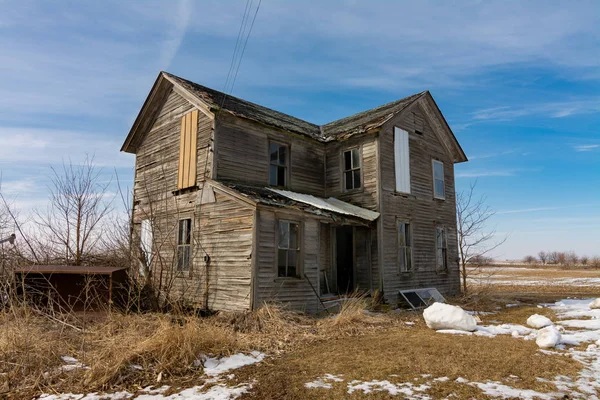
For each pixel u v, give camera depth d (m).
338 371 5.97
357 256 13.98
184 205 12.80
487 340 8.05
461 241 18.11
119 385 5.36
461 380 5.52
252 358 6.70
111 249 13.43
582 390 5.14
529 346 7.50
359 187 14.55
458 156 18.31
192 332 6.77
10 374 5.38
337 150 15.44
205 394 5.05
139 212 15.12
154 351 6.20
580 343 7.69
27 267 9.61
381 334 8.86
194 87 13.93
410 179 15.31
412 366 6.18
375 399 4.86
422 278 15.01
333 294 13.36
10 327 6.73
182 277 11.37
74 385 5.32
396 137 14.93
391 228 13.96
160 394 5.07
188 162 12.99
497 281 31.05
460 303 14.34
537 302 15.47
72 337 7.21
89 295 9.32
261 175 13.29
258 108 16.25
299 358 6.73
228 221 11.05
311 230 11.70
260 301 10.02
